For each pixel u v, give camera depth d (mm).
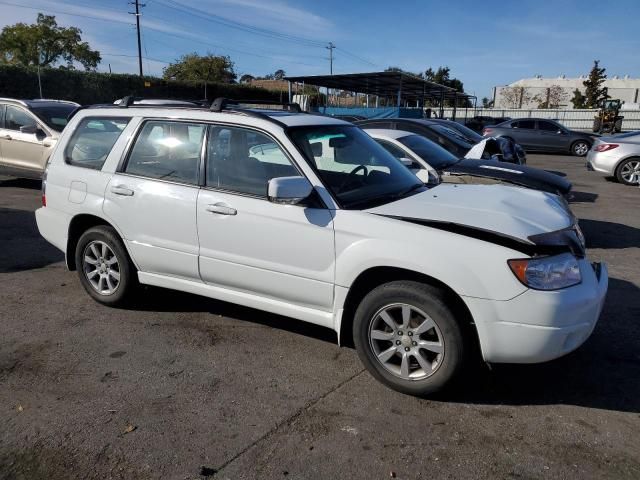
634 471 2848
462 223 3393
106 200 4641
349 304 3730
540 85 89125
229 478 2756
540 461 2918
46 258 6410
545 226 3508
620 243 7691
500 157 9273
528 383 3729
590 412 3396
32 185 11266
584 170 16656
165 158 4414
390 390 3615
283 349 4195
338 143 4270
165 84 42781
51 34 53594
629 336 4492
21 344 4211
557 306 3152
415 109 29078
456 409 3402
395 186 4195
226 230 4035
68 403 3408
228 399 3484
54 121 10352
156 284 4621
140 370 3838
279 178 3568
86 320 4680
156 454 2930
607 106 38406
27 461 2859
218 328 4562
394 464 2881
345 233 3566
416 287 3367
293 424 3223
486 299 3184
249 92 48781
